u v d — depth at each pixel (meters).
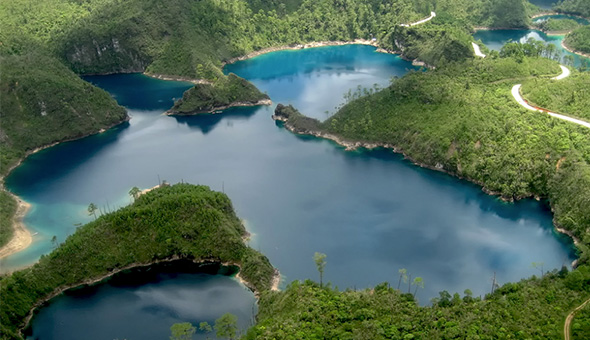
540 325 172.25
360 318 179.38
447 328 170.12
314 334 168.75
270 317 187.50
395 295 194.88
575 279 194.88
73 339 193.38
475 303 186.88
